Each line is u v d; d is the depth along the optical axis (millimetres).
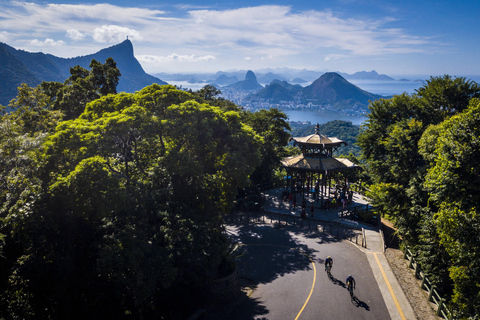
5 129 19672
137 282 15891
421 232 25594
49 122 34281
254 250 29484
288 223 36844
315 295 21812
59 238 16422
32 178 17438
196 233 18844
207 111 23547
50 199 16156
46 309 16688
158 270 16375
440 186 19312
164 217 19188
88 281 17234
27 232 15680
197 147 21391
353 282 22047
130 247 15953
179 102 25312
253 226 35844
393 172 34594
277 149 57969
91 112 25406
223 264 22812
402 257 28719
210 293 21312
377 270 25422
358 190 52125
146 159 24422
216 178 24375
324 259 27500
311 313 19781
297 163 44094
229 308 20734
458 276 17000
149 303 18594
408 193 27609
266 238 32344
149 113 21078
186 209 20328
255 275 25000
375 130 45625
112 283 17688
